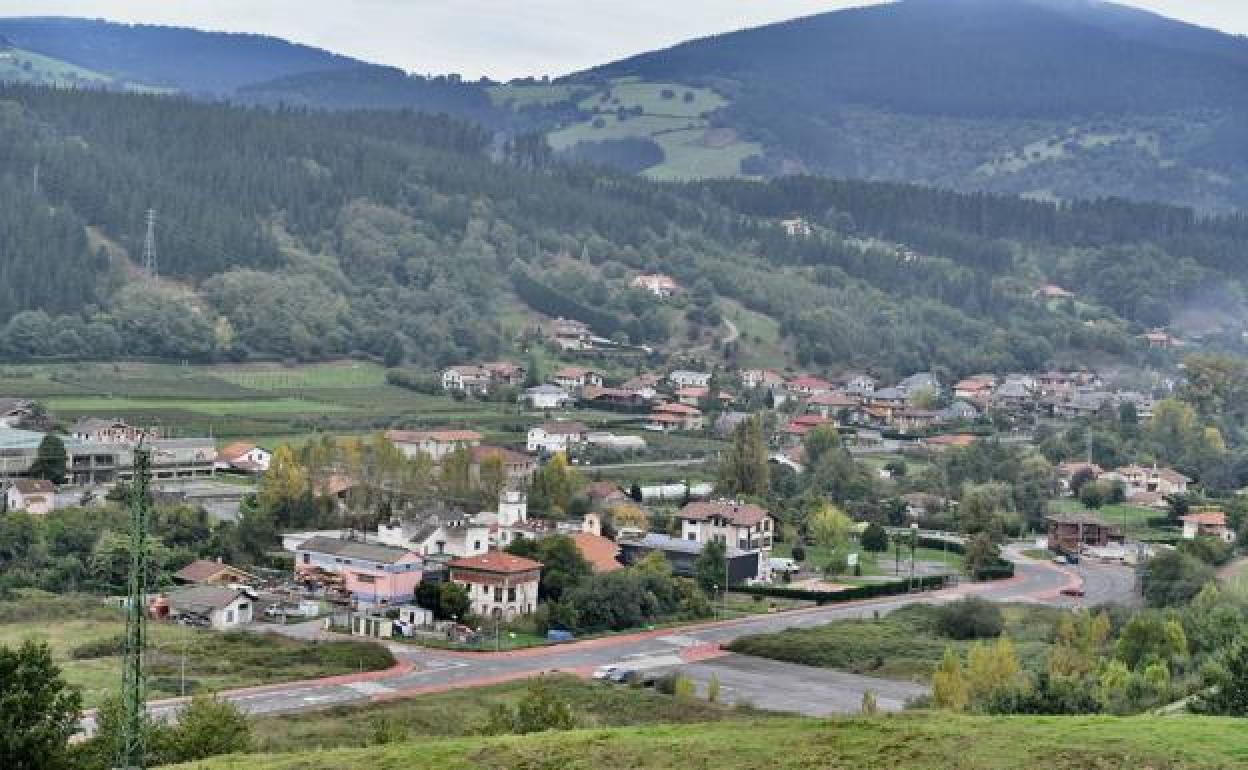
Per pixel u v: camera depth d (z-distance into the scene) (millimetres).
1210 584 176500
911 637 171375
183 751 90812
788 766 74750
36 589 172125
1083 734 77062
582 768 76938
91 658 140000
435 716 123250
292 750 105562
